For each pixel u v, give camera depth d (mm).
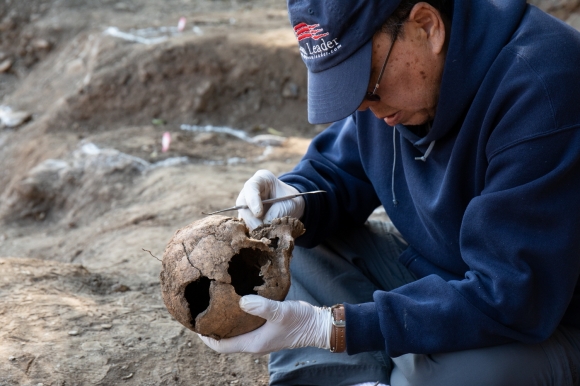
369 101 1871
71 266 2998
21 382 2064
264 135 5508
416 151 2080
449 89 1807
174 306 1797
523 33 1772
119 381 2166
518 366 1796
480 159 1833
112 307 2641
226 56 5879
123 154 5031
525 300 1689
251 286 1917
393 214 2227
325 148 2531
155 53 5871
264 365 2355
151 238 3637
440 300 1778
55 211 4961
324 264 2283
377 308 1791
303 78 5805
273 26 6531
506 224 1707
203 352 2381
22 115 6066
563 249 1692
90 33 6594
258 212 2035
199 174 4672
